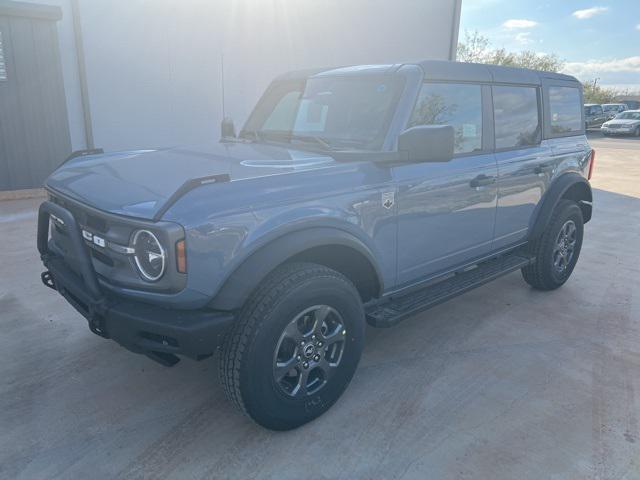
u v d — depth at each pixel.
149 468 2.64
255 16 10.63
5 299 4.62
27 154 8.79
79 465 2.65
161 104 10.03
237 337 2.61
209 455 2.74
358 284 3.35
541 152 4.58
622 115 31.45
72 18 8.89
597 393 3.37
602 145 24.48
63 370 3.52
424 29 12.94
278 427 2.84
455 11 13.23
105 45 9.27
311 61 11.58
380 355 3.81
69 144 9.16
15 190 8.79
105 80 9.40
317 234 2.76
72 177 3.15
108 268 2.69
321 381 3.00
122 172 3.02
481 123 3.96
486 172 3.91
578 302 4.90
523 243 4.67
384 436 2.90
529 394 3.34
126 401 3.20
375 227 3.12
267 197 2.63
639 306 4.83
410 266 3.48
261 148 3.58
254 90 11.00
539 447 2.83
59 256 3.22
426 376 3.53
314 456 2.74
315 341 2.87
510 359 3.79
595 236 7.43
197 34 10.09
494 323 4.39
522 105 4.40
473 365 3.69
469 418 3.08
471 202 3.81
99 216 2.60
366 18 12.02
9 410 3.08
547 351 3.92
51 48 8.66
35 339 3.92
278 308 2.62
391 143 3.21
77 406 3.14
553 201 4.70
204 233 2.40
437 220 3.56
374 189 3.07
